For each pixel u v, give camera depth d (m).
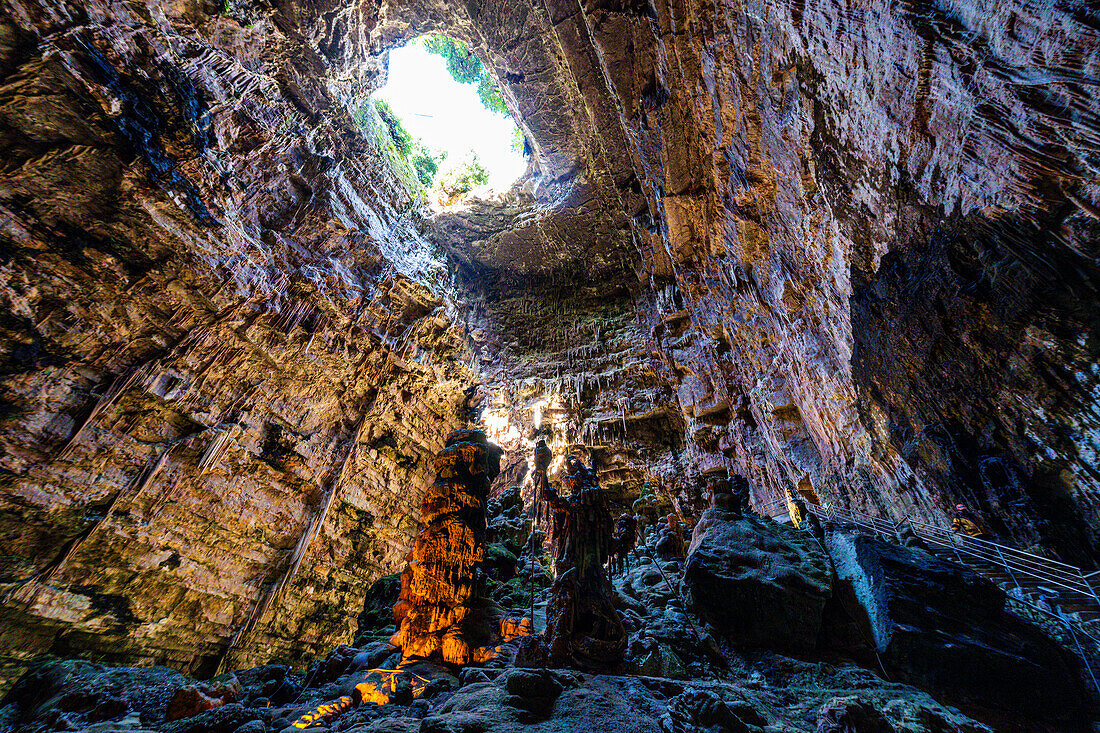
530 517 13.84
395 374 21.70
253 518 16.28
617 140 22.52
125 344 13.70
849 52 10.15
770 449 18.20
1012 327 8.34
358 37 20.39
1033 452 8.42
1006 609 7.84
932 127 9.02
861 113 10.47
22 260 11.97
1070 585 7.75
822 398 14.88
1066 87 6.82
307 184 18.31
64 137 12.35
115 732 4.91
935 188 9.38
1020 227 7.89
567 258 27.31
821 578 8.12
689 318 22.38
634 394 23.48
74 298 12.74
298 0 17.20
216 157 15.15
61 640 12.11
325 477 18.53
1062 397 7.82
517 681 4.62
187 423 14.89
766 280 16.66
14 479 11.74
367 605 10.10
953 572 7.68
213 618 14.95
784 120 12.89
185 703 5.61
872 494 13.18
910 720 5.42
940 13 8.20
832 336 13.73
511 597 8.91
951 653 6.57
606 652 5.71
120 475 13.41
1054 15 6.71
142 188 13.67
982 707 6.23
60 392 12.48
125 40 12.96
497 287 28.69
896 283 10.74
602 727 4.07
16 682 11.12
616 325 26.00
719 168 16.72
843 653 7.12
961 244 8.98
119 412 13.48
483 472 7.80
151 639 13.62
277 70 17.31
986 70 7.76
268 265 16.78
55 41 11.81
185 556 14.52
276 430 17.20
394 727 4.18
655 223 22.66
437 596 6.84
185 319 14.84
